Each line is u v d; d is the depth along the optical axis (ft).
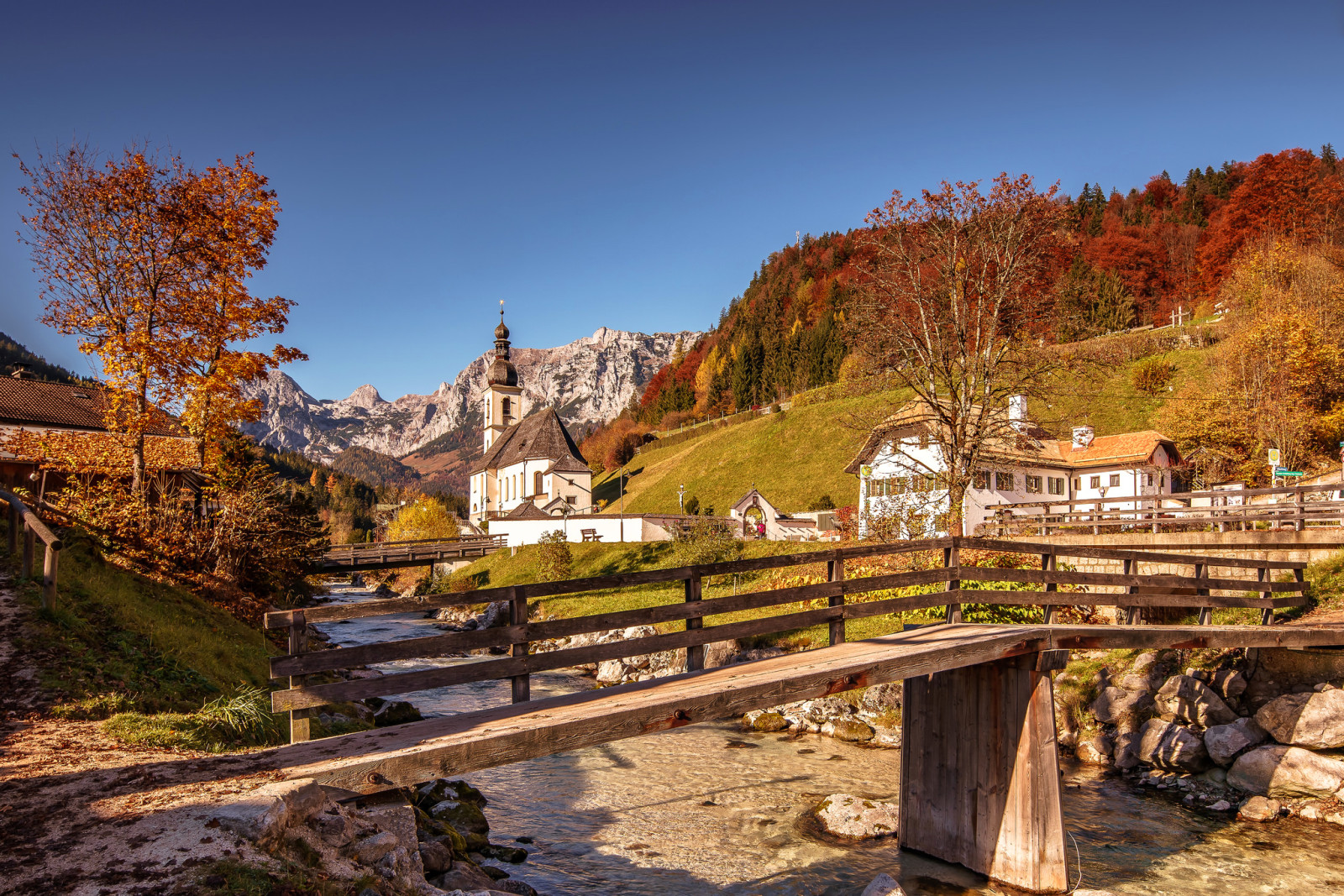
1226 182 393.91
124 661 35.50
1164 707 51.47
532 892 31.83
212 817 16.69
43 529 37.78
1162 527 85.87
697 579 30.48
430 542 196.13
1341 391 142.72
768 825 41.22
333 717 47.34
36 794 18.51
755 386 447.01
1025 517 106.11
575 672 96.22
